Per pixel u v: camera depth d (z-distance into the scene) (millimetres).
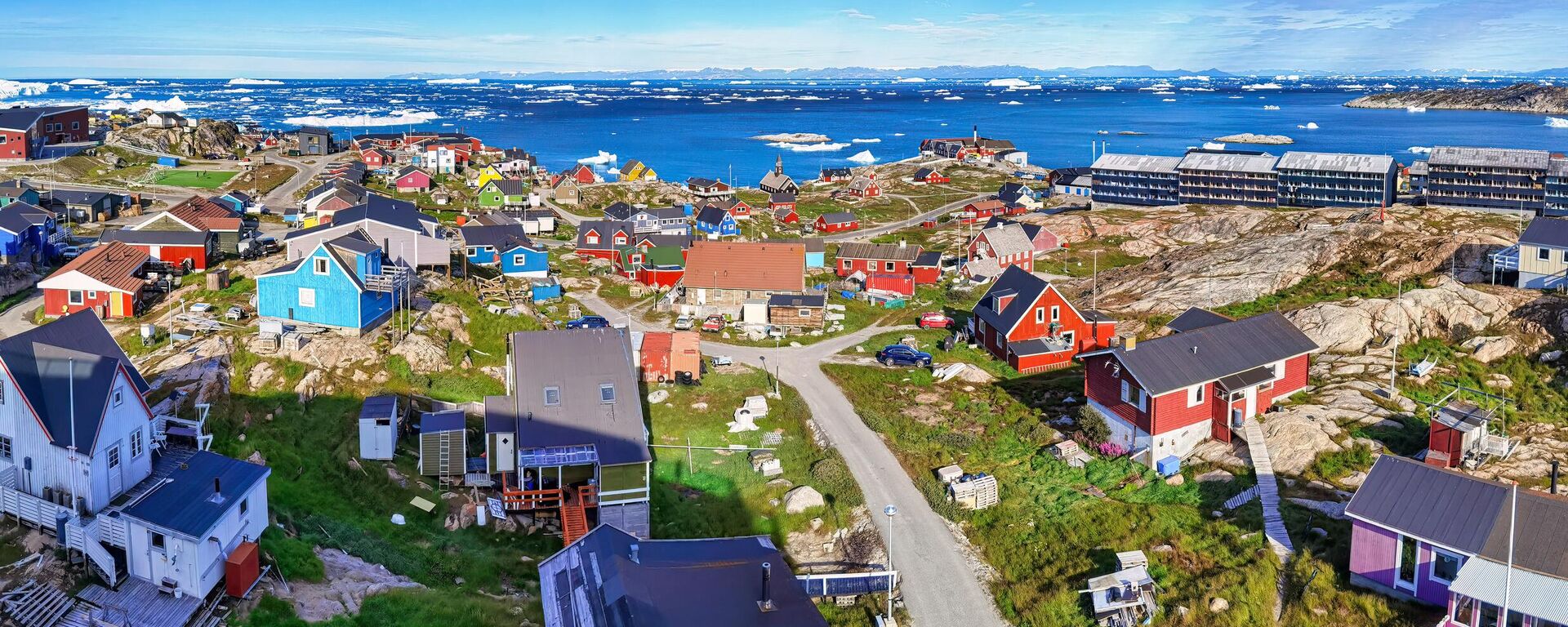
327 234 84125
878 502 51812
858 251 109062
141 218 117312
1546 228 78500
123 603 36938
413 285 76938
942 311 93000
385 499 49500
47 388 40625
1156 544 46562
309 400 57500
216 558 38344
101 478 39969
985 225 145875
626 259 103750
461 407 59781
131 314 72438
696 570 38000
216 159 171875
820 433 60344
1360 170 141875
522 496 48875
